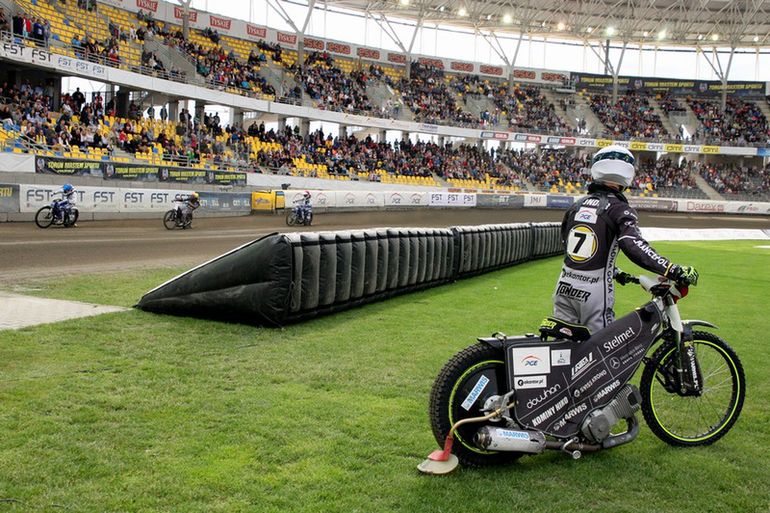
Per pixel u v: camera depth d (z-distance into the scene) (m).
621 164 3.90
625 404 3.90
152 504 3.13
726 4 48.97
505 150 49.34
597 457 3.97
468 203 39.66
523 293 10.73
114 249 13.85
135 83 28.28
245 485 3.36
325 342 6.63
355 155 39.22
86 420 4.16
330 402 4.73
